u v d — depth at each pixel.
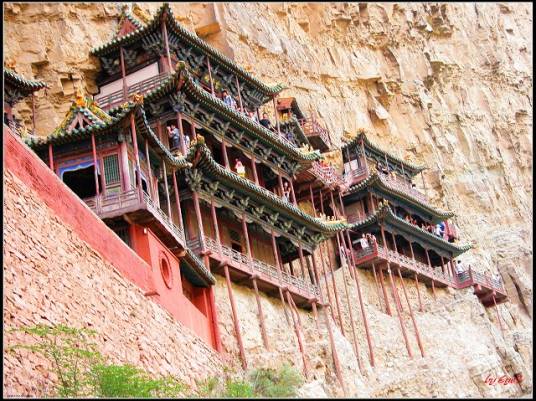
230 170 53.53
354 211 70.62
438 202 85.06
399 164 79.25
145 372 32.06
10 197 27.44
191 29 71.06
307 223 54.88
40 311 26.91
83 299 29.94
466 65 100.06
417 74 92.88
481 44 103.81
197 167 47.44
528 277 85.25
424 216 76.25
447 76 97.00
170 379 31.80
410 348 60.78
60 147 39.66
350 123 81.69
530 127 102.50
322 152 73.50
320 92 80.56
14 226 27.11
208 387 36.38
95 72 57.69
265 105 69.75
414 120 89.44
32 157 29.53
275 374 40.72
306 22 83.75
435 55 96.00
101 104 54.81
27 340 25.62
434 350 62.38
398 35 92.75
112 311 31.81
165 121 51.50
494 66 102.88
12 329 24.97
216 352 41.44
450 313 67.81
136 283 34.91
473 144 94.12
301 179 64.06
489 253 85.44
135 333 33.03
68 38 57.62
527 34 111.44
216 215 50.69
